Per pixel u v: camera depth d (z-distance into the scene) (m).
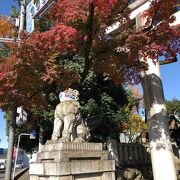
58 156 7.20
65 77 10.97
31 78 10.18
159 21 10.30
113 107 16.84
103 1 9.08
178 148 19.81
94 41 11.44
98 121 16.02
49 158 7.52
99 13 10.32
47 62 9.66
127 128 27.12
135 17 14.34
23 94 10.70
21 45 9.17
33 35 9.22
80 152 7.68
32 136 17.12
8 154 10.43
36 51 9.27
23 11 11.84
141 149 16.72
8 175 10.20
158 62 13.38
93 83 15.99
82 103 15.84
